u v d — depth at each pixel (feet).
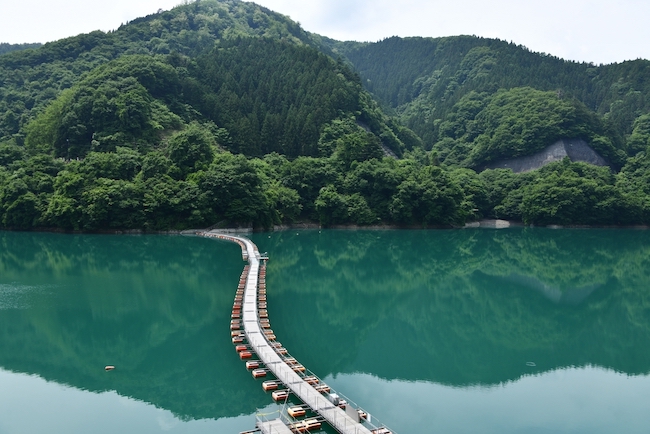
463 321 143.84
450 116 646.33
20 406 86.48
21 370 101.81
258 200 336.49
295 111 469.98
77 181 305.53
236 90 499.51
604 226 423.64
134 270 197.57
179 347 112.47
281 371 90.27
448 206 390.63
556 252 277.03
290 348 116.26
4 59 522.88
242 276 175.32
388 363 109.40
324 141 448.24
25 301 149.79
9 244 262.06
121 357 108.37
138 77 424.05
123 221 306.76
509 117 552.82
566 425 81.20
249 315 125.29
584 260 251.60
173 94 450.71
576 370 107.24
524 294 177.78
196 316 135.54
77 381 96.63
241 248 248.32
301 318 140.97
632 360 113.50
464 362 111.14
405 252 267.18
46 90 479.00
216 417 82.17
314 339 123.95
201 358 105.09
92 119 369.30
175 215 316.81
